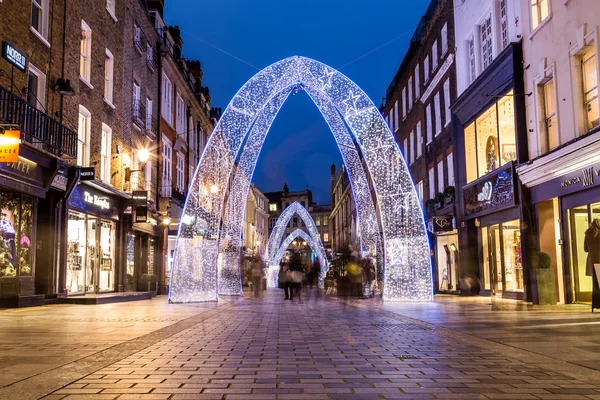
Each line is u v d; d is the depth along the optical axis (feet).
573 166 45.62
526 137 55.42
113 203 69.31
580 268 47.83
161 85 90.68
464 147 73.10
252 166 73.10
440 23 83.41
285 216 161.99
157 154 89.56
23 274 48.83
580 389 14.61
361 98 58.85
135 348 22.40
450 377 16.38
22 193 47.78
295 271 62.13
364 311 44.70
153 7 97.66
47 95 52.01
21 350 21.71
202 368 17.98
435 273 88.69
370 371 17.43
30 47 49.26
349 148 75.87
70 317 38.24
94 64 63.41
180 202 102.68
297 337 26.68
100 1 65.31
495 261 65.10
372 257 78.43
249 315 40.86
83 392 14.26
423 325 32.22
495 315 38.81
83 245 61.67
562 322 32.86
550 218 52.75
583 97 46.39
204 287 60.39
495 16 62.28
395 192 62.64
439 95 84.84
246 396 13.88
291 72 59.41
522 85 55.98
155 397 13.74
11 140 36.37
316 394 14.12
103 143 67.51
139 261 81.05
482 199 64.54
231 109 59.77
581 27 45.11
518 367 17.98
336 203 236.63
